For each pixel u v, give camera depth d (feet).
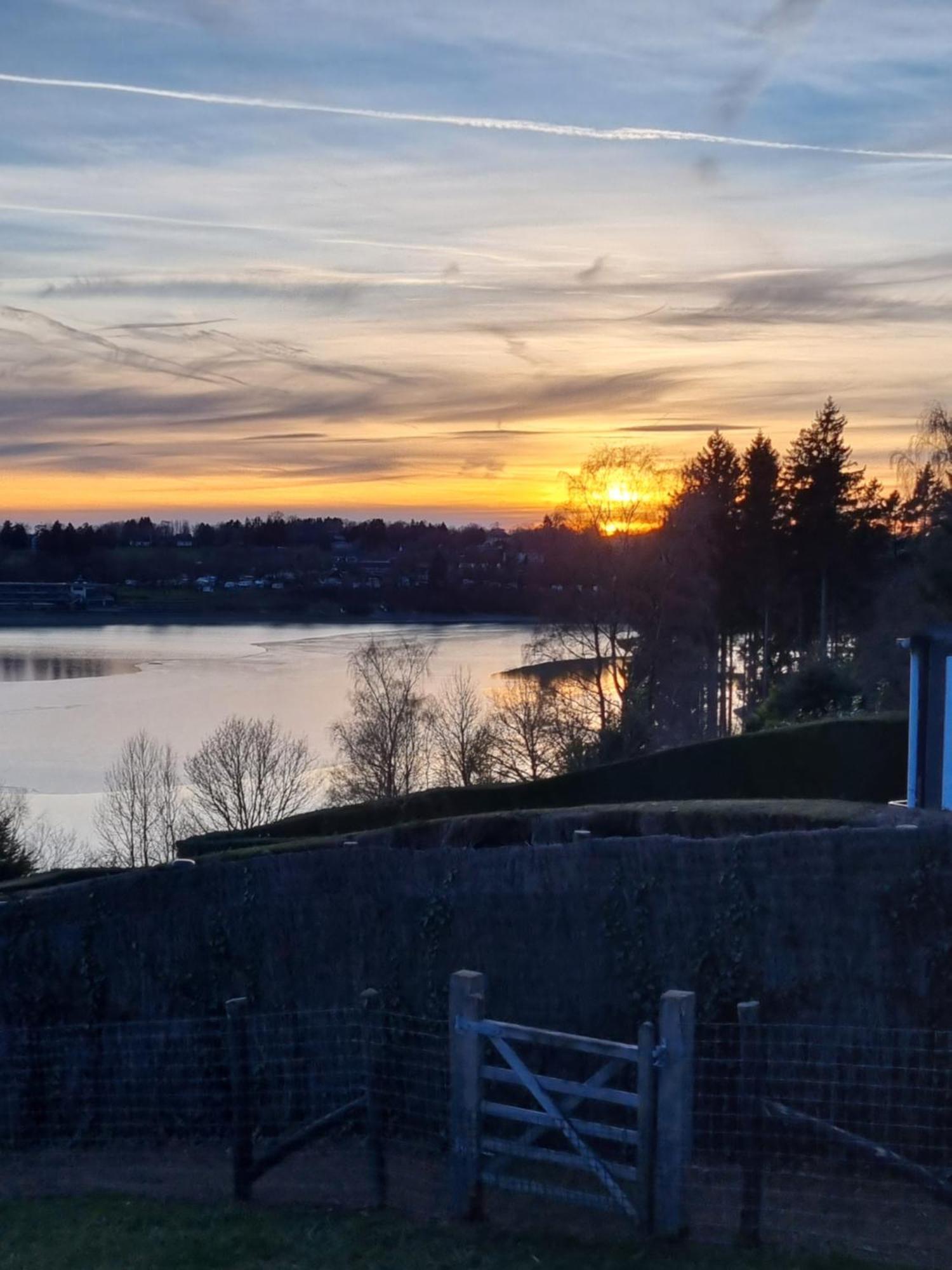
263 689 196.24
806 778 63.41
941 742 44.65
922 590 106.22
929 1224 18.95
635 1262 17.44
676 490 127.85
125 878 29.12
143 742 125.39
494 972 26.18
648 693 119.03
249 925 28.19
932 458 117.50
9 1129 28.50
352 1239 19.33
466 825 35.47
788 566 152.87
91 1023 29.07
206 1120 27.50
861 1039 23.02
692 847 24.84
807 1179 21.09
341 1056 26.71
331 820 65.36
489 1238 18.92
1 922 29.63
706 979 24.48
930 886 23.11
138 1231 20.86
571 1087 18.83
